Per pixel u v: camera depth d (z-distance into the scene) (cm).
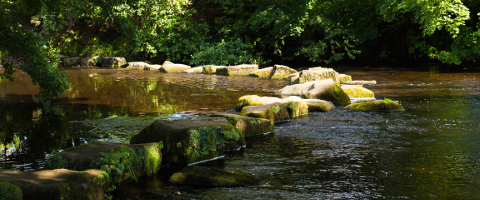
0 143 555
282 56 2561
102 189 357
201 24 2423
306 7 2188
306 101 849
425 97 994
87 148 429
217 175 412
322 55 2541
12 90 1141
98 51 2317
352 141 564
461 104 873
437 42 2225
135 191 379
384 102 821
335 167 446
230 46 2188
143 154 433
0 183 288
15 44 729
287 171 436
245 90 1176
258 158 491
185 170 423
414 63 2252
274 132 634
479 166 439
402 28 2412
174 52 2300
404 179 402
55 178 332
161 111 816
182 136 477
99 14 795
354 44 2486
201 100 972
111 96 1036
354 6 2323
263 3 2345
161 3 908
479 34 1847
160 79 1507
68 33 2425
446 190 370
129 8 788
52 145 544
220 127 518
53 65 807
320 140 575
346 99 933
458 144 535
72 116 755
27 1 752
